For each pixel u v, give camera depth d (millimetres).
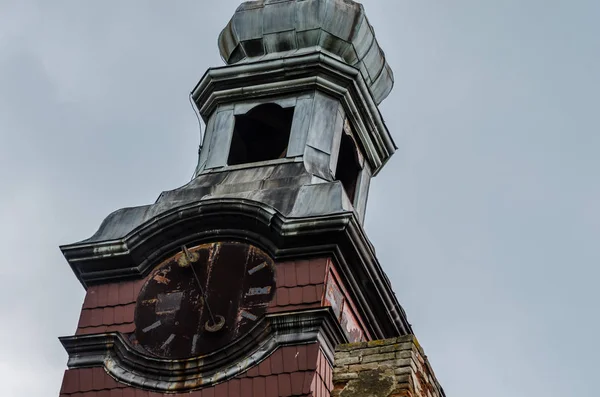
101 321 47125
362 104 52156
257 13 53125
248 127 52719
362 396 43000
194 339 46094
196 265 47406
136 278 47750
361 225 49688
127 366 46156
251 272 46844
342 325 46688
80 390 46094
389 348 43375
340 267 46875
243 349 45312
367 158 53125
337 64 51688
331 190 47750
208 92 52406
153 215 48562
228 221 47562
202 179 50094
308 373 44344
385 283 48250
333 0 52969
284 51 53031
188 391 45219
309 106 51188
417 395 43000
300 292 46000
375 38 53531
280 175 49281
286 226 46781
